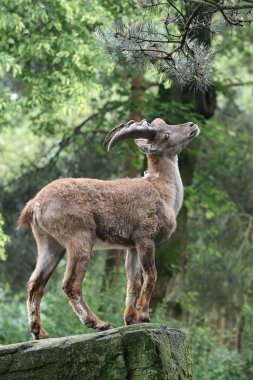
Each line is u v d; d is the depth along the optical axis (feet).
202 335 80.53
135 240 43.11
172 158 45.98
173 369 40.42
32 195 94.79
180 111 78.59
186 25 44.62
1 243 72.33
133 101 83.10
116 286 78.18
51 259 42.83
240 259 93.91
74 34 73.05
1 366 40.73
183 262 79.00
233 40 96.37
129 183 43.88
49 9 74.08
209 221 95.86
